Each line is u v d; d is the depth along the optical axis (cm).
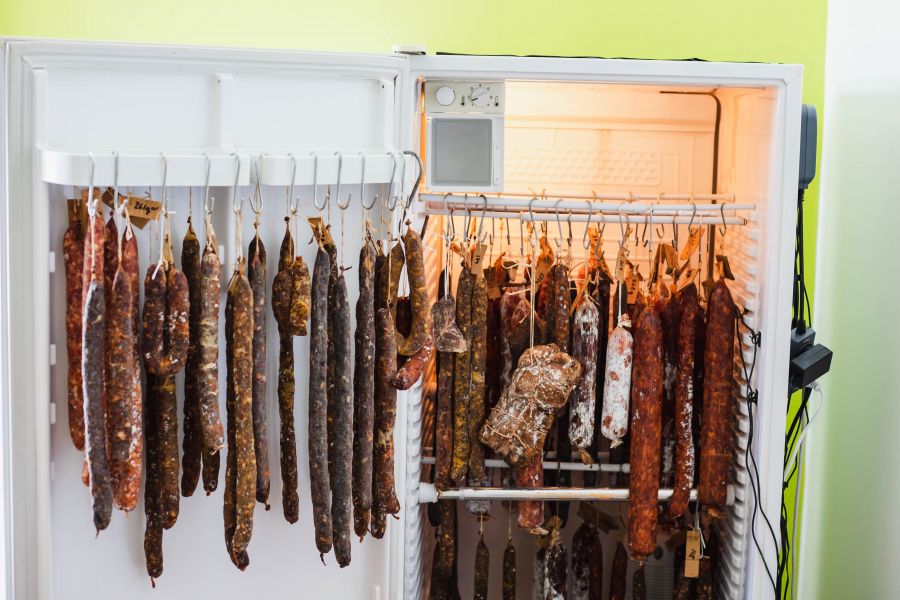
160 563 197
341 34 322
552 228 293
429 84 226
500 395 263
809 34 313
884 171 262
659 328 245
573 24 317
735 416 259
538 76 223
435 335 236
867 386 271
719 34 315
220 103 188
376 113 205
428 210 244
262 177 186
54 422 194
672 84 228
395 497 212
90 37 324
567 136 287
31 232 183
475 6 317
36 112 180
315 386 195
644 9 315
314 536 220
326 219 210
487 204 240
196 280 189
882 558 256
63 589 200
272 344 208
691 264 292
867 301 272
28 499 192
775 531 244
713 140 283
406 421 236
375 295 208
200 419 189
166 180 177
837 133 301
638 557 250
